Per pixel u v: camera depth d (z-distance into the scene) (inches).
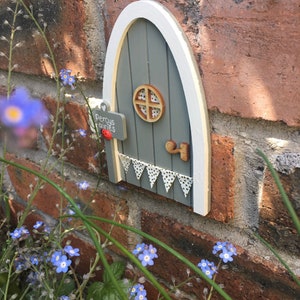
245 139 21.4
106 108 26.1
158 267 29.4
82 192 32.4
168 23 20.9
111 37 23.8
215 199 23.5
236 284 25.2
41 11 27.9
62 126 29.5
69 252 27.1
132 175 27.0
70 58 27.7
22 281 35.8
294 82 18.5
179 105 22.3
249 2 18.6
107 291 29.4
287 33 17.9
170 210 27.1
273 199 21.4
